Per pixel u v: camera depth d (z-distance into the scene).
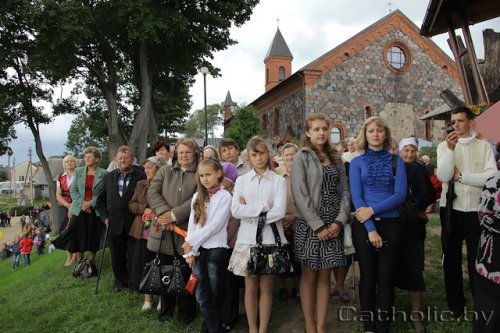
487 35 7.14
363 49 28.39
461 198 4.32
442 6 7.24
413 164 4.45
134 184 6.07
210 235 4.32
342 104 27.75
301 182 4.08
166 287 4.47
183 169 5.01
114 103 21.56
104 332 4.84
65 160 8.13
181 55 21.66
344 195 4.22
